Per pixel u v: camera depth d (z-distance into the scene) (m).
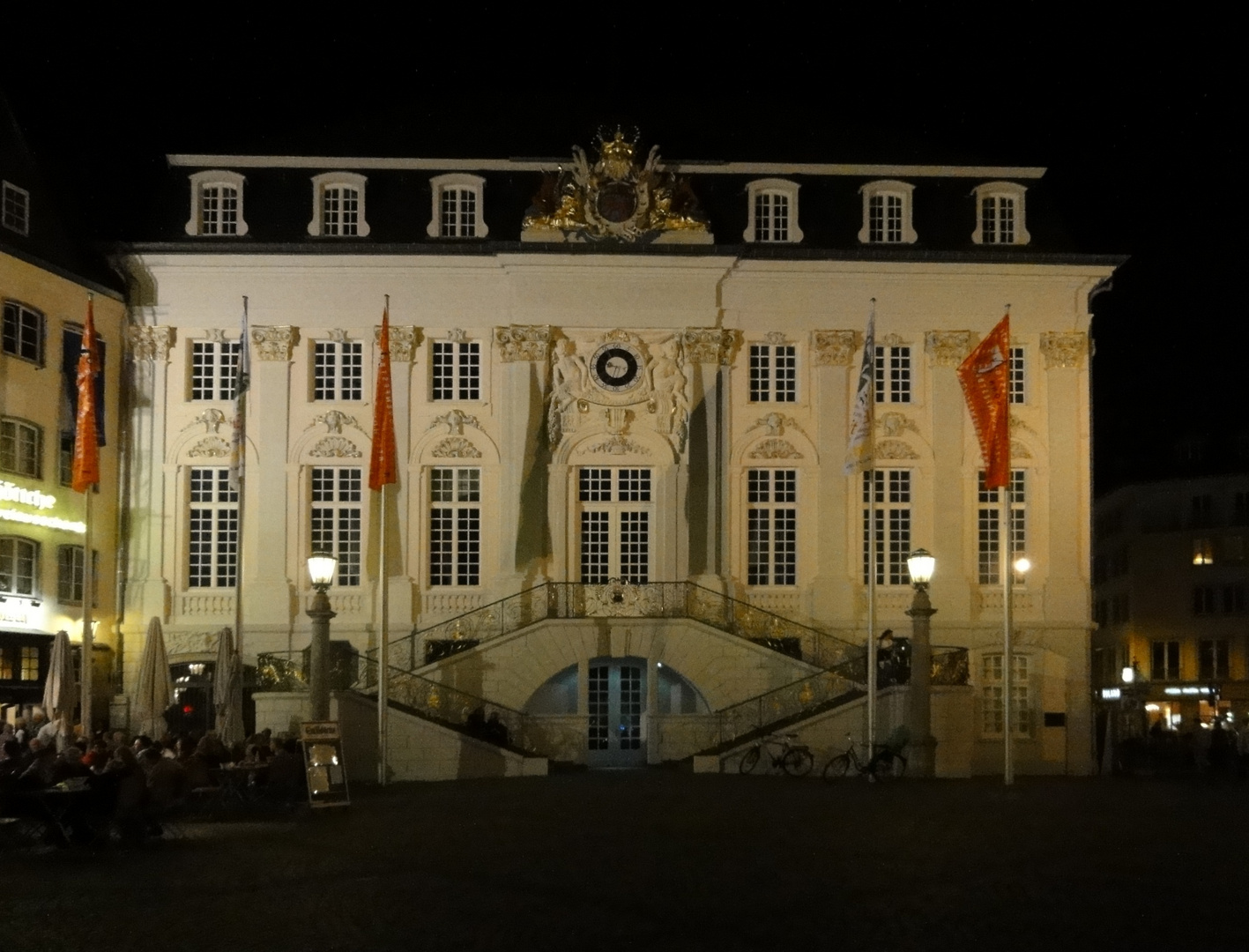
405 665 39.06
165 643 37.06
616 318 40.75
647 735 38.59
